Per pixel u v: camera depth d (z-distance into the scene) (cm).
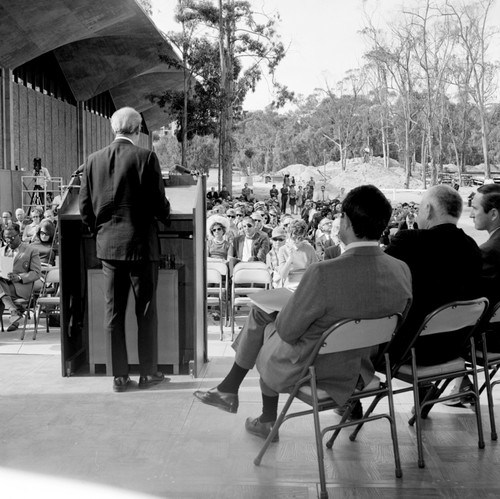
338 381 377
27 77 3656
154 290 569
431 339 420
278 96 4962
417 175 8200
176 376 609
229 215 1612
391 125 8269
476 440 448
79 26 3488
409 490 372
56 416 495
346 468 402
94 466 403
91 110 5159
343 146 9238
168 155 10669
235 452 425
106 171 546
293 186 5100
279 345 396
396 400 541
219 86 4741
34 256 862
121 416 495
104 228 551
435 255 419
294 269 882
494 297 462
